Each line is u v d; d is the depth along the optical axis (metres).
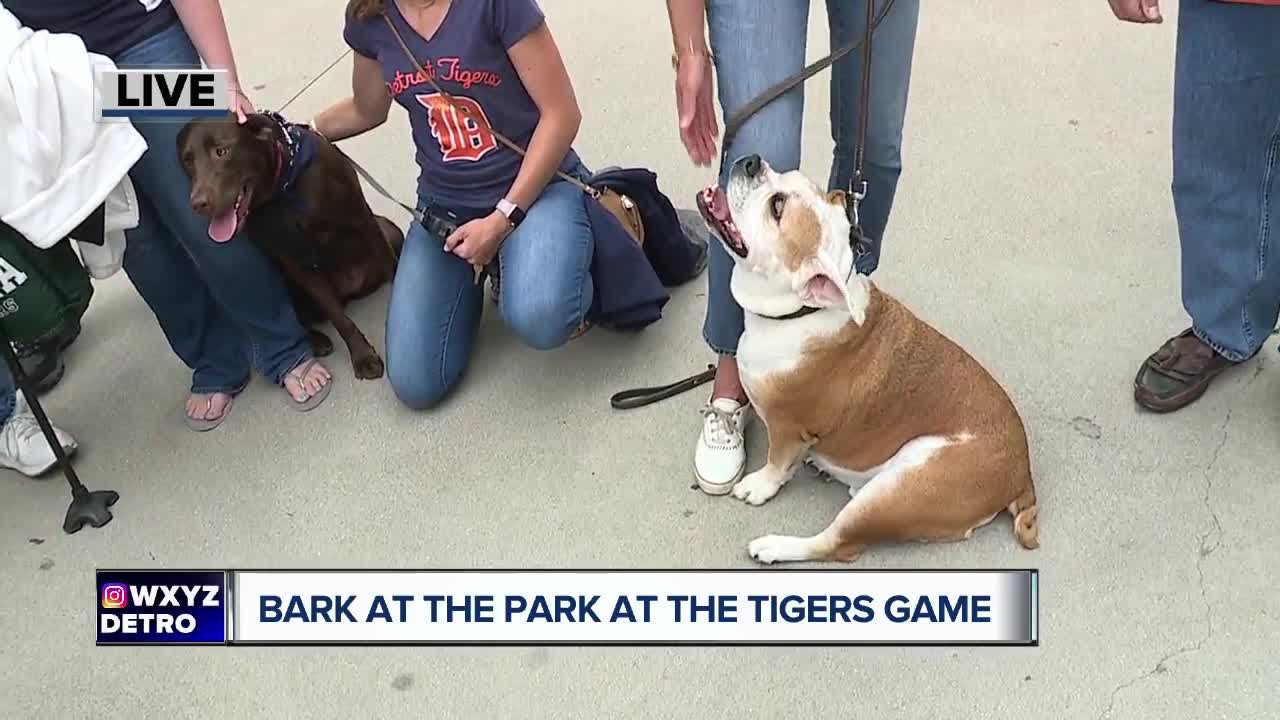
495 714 1.78
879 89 1.96
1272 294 2.04
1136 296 2.39
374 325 2.55
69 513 2.14
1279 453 2.03
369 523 2.10
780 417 1.91
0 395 2.34
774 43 1.78
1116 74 3.08
